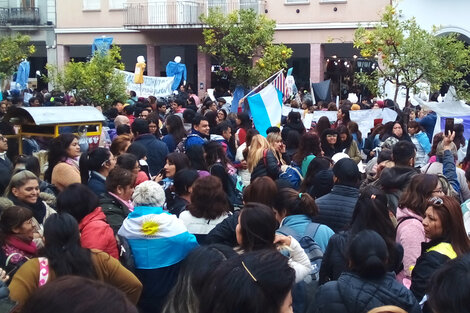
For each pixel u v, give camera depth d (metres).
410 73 14.42
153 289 4.97
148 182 5.14
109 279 4.27
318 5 27.69
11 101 17.38
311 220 5.57
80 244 4.12
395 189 6.12
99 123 10.17
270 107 13.02
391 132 11.27
